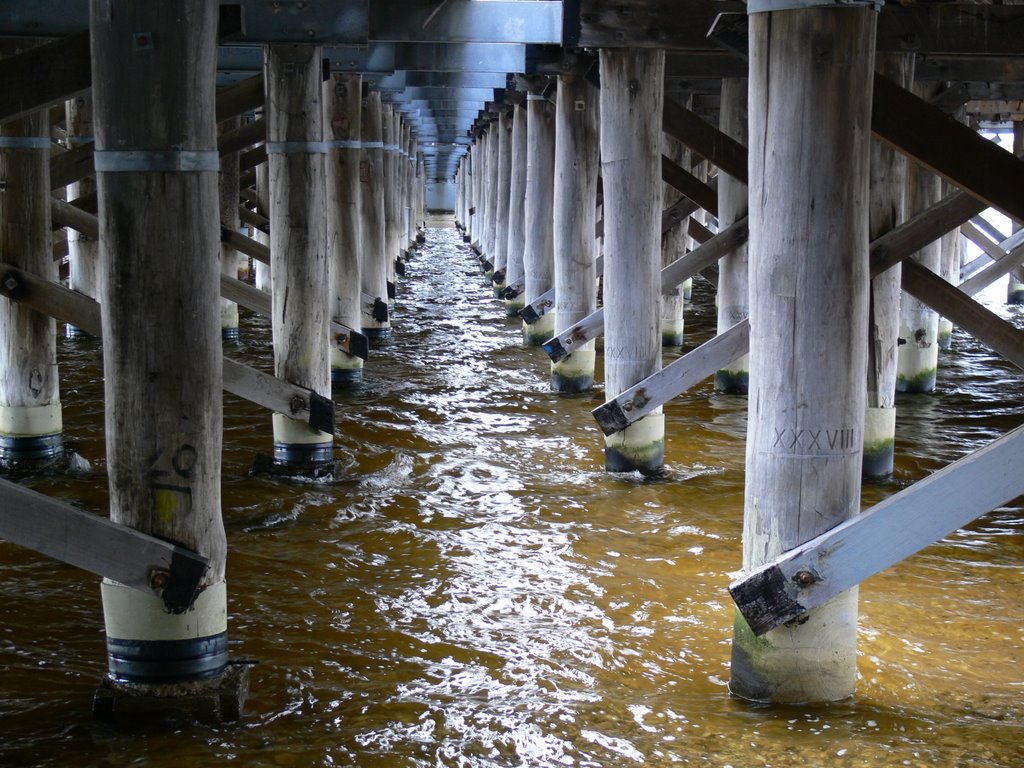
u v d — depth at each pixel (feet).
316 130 25.53
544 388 36.81
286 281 25.70
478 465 26.89
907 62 24.66
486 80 46.65
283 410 25.41
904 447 28.58
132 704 13.87
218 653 14.17
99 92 13.15
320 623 17.33
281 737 13.64
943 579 19.24
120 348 13.41
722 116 34.14
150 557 13.38
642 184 24.59
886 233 23.25
